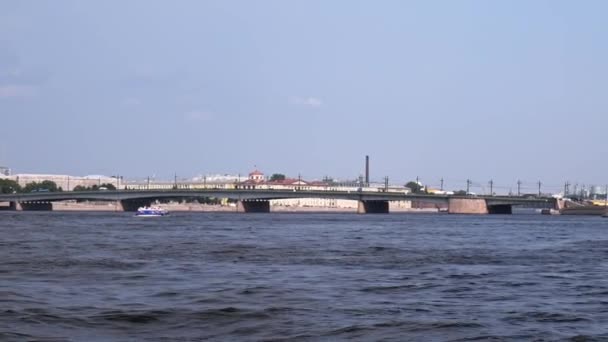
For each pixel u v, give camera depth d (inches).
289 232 6008.9
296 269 2674.7
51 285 2090.3
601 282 2319.1
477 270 2711.6
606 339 1365.7
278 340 1342.3
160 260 3029.0
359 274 2502.5
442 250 3865.7
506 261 3166.8
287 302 1781.5
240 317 1551.4
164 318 1534.2
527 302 1833.2
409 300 1843.0
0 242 4286.4
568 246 4382.4
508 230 6963.6
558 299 1905.8
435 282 2262.6
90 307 1667.1
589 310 1707.7
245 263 2918.3
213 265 2812.5
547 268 2834.6
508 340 1350.9
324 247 3988.7
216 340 1338.6
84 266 2723.9
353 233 5915.4
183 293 1934.1
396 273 2551.7
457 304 1779.0
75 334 1379.2
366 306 1723.7
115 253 3425.2
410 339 1357.0
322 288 2074.3
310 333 1397.6
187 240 4628.4
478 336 1380.4
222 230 6323.8
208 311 1609.3
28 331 1390.3
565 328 1469.0
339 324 1480.1
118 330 1422.2
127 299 1814.7
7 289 1963.6
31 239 4643.2
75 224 7637.8
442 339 1357.0
